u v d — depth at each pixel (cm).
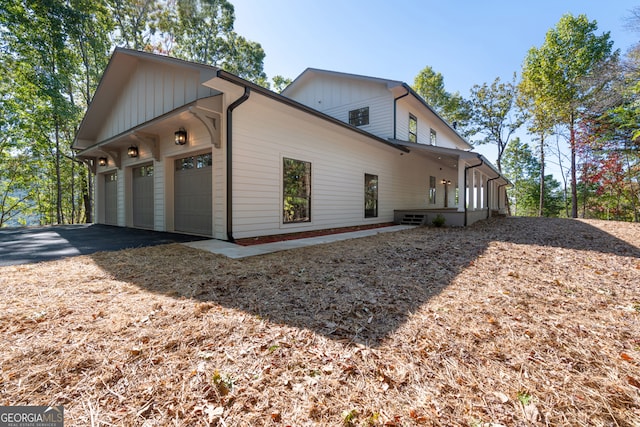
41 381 150
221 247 530
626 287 320
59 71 1245
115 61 825
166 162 757
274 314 238
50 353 175
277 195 716
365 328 216
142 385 149
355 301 270
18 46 1084
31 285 301
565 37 1609
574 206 1667
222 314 237
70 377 154
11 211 1692
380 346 190
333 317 235
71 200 1773
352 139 982
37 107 1184
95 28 1345
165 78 748
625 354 184
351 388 150
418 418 130
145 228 865
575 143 1500
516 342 198
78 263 400
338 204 924
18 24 1037
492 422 128
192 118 630
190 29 1741
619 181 1530
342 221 942
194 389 147
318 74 1333
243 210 632
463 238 694
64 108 1202
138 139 753
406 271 379
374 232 834
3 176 1415
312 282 326
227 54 1953
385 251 513
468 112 2342
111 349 181
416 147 1061
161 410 134
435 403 140
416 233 810
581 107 1360
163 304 255
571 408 137
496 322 229
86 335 197
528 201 2773
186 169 723
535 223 1094
